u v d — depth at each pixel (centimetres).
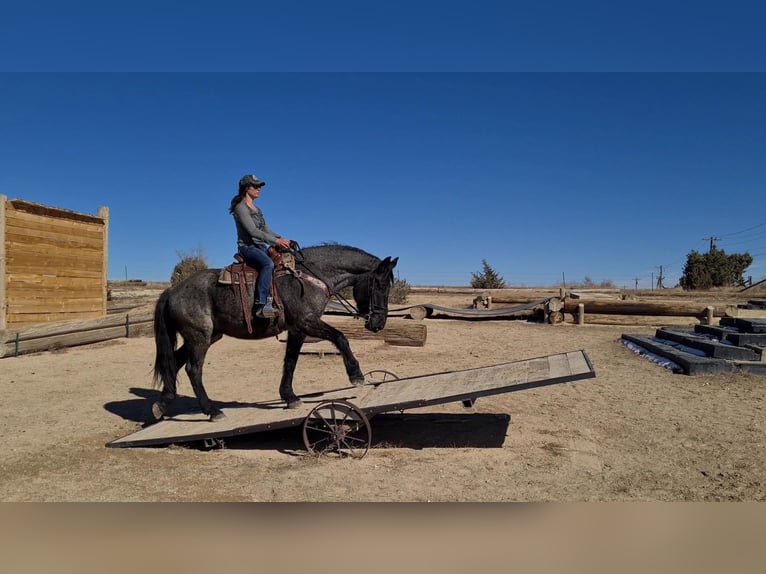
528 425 774
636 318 2111
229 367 1272
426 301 3136
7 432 746
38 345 1415
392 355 1405
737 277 4962
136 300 2527
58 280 1572
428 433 746
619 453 652
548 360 745
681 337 1373
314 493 540
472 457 645
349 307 761
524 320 2297
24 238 1447
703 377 1080
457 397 623
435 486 556
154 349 1508
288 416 675
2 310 1369
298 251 729
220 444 683
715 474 582
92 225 1714
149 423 789
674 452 654
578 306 2144
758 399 905
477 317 2323
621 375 1123
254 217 718
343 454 658
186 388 1045
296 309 702
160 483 568
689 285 4762
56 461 634
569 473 589
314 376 1152
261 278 691
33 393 982
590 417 812
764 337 1187
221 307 707
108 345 1567
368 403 674
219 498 527
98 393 990
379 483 566
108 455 657
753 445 676
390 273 734
